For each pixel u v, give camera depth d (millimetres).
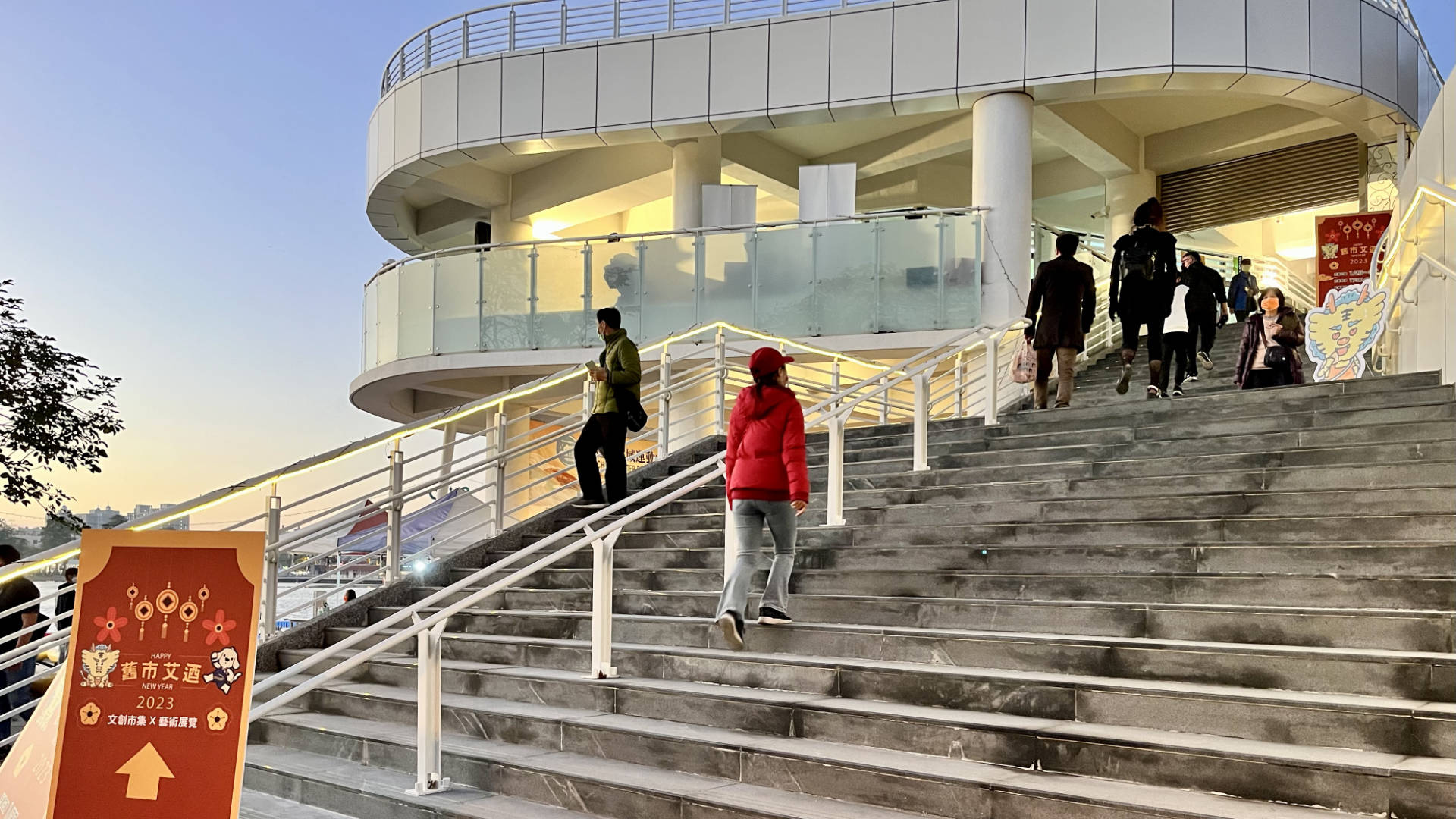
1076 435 8352
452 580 8805
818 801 4359
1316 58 16719
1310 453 6633
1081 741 4156
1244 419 7664
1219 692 4262
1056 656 4918
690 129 18953
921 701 4902
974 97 17531
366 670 7109
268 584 7926
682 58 18859
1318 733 3982
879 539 6938
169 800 4117
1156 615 5020
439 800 4902
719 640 6105
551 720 5383
